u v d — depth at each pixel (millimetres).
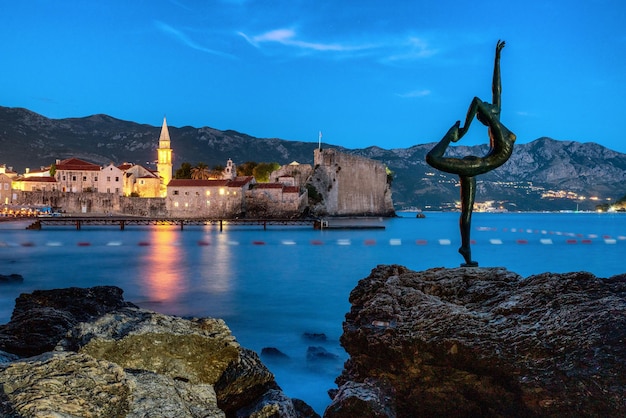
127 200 146875
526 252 73938
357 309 12500
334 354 20234
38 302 13555
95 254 67000
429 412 9344
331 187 173125
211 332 7594
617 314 8422
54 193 146125
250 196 146750
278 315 28688
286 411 7402
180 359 6918
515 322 9391
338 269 52031
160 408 5137
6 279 42688
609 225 179750
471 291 11398
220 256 65562
